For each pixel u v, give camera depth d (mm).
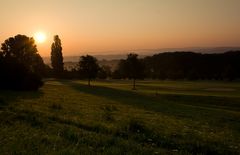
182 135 19672
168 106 53938
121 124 21750
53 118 22969
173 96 82375
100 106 40094
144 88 115625
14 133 16812
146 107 47969
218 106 68500
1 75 66312
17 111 25547
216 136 21781
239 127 32594
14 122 19906
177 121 30312
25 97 46125
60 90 80000
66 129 18203
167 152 14531
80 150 13758
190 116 39438
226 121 38094
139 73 129000
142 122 24969
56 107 32625
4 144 14516
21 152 13203
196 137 19609
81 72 132625
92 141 15461
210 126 29656
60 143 14914
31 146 14211
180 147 15961
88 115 27516
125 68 130375
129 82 161250
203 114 44438
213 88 119250
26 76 69500
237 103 71875
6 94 51938
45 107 31859
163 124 25953
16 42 124625
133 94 82125
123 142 15562
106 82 156875
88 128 19797
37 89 72000
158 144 16484
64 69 183250
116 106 43344
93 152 13539
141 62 132500
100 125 20422
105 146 14820
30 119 20938
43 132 17297
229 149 16719
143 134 18125
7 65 68188
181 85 138000
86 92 79812
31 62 127625
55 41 177250
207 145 16594
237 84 152250
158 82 167375
